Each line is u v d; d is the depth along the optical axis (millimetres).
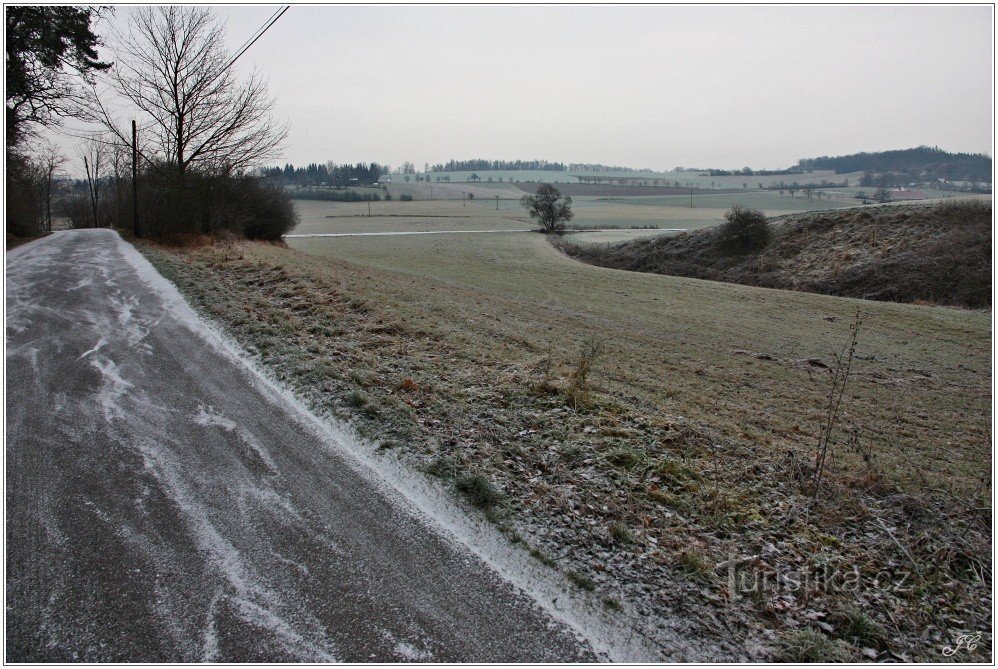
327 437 5883
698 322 22422
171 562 4070
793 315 25250
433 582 3977
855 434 9078
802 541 4605
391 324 10180
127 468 5254
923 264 34188
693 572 4125
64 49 25062
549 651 3475
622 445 5820
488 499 4844
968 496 6270
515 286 30938
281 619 3627
